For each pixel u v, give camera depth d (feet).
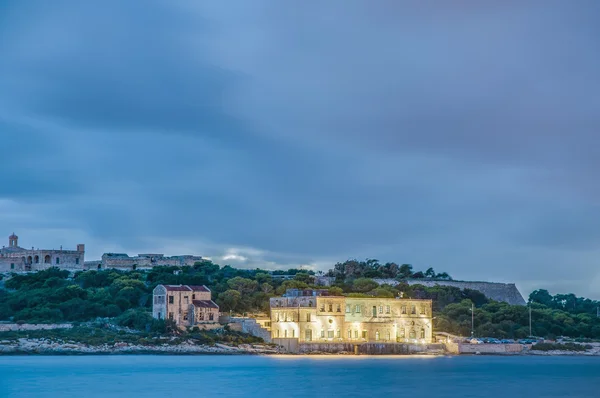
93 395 602.85
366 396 613.52
